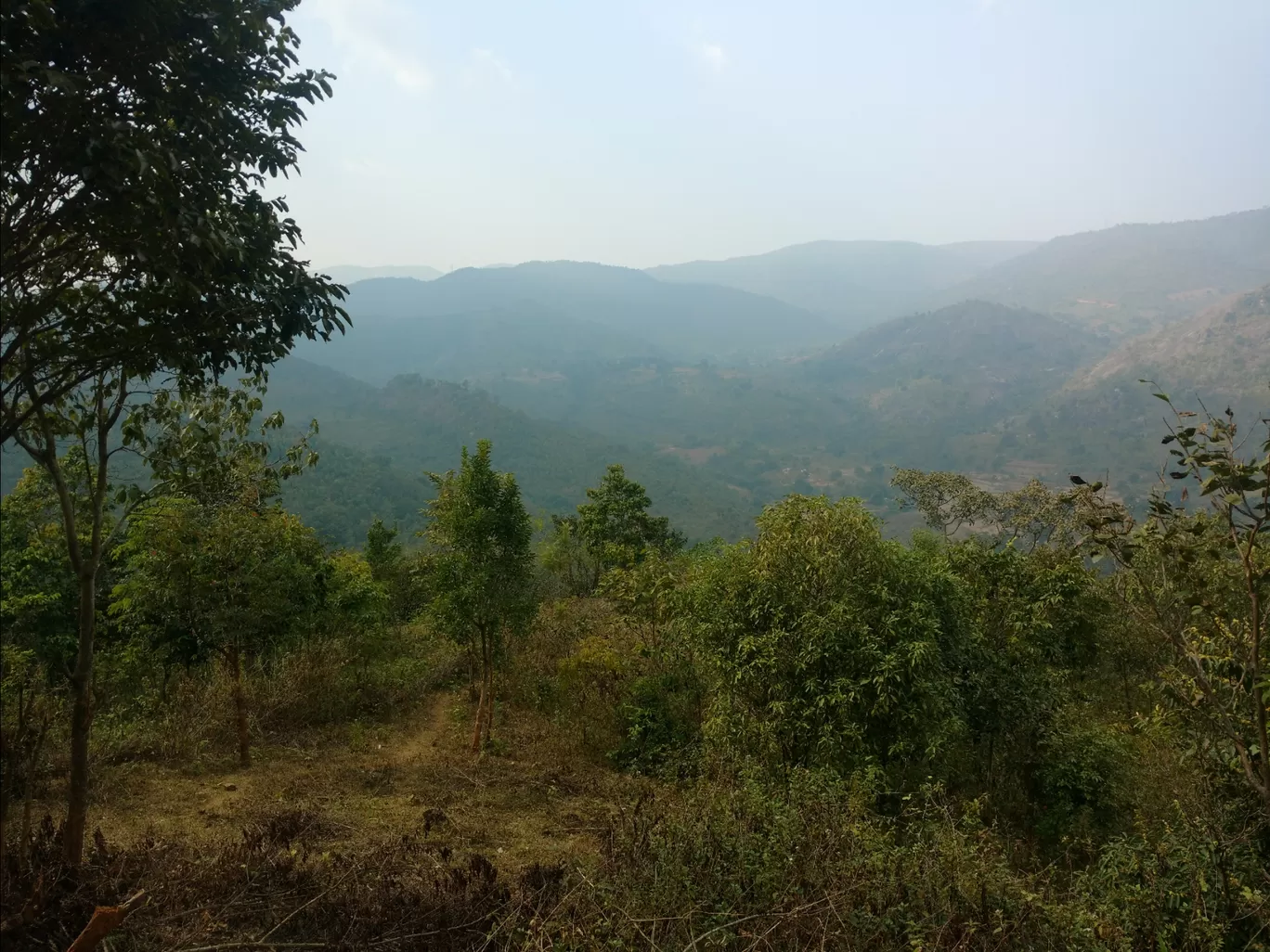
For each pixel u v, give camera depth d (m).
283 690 9.95
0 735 4.14
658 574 10.46
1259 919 4.18
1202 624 4.46
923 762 6.34
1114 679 9.96
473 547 8.66
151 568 7.54
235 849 5.17
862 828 4.79
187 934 4.02
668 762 8.30
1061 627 9.06
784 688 6.39
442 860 5.65
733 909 4.04
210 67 3.34
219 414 5.01
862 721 6.29
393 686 11.41
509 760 9.00
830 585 6.68
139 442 4.73
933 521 19.92
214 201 3.47
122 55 3.10
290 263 3.94
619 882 4.27
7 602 8.31
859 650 6.18
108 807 6.54
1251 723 4.41
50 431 4.16
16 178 3.12
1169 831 4.86
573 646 13.02
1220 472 3.66
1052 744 7.66
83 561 4.28
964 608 7.66
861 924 3.84
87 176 2.83
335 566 11.83
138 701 8.84
